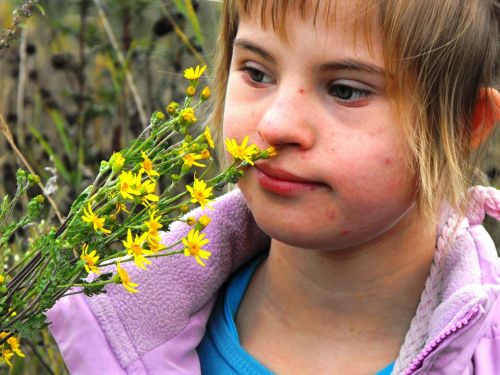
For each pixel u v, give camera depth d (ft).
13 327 2.98
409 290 3.34
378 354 3.33
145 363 3.34
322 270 3.32
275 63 3.10
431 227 3.25
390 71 3.05
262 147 3.13
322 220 3.11
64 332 3.34
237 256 3.55
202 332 3.46
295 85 3.07
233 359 3.43
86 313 3.34
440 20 3.08
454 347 3.19
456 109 3.19
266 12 3.08
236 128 3.17
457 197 3.23
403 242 3.30
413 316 3.35
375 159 3.07
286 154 3.08
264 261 3.55
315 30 3.04
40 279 2.93
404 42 3.05
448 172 3.21
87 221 2.91
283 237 3.15
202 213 3.49
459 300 3.21
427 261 3.36
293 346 3.39
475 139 3.27
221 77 3.48
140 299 3.36
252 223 3.54
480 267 3.34
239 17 3.20
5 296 3.03
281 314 3.41
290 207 3.12
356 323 3.34
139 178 2.93
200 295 3.45
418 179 3.15
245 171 3.17
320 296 3.35
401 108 3.08
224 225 3.50
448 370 3.21
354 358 3.34
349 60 3.04
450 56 3.13
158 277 3.38
